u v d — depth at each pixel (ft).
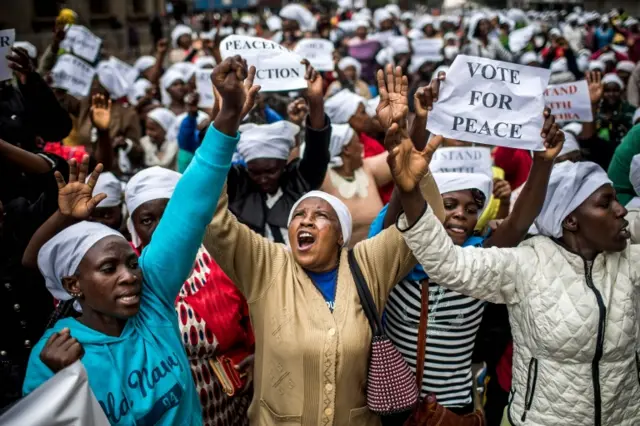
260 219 13.84
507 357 12.19
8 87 13.84
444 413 10.34
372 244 10.23
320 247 9.82
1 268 11.43
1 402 10.41
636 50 47.57
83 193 8.65
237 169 14.28
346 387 9.44
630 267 9.59
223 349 10.80
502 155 19.42
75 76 20.21
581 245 9.54
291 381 9.45
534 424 9.62
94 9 81.71
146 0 99.86
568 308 9.28
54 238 8.28
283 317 9.55
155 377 8.16
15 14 56.44
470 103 9.84
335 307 9.66
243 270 9.80
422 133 10.08
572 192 9.33
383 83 9.29
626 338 9.35
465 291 9.59
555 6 134.41
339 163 15.87
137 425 7.89
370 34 60.13
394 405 9.43
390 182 16.98
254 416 9.92
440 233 9.32
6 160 11.77
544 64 46.57
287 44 42.42
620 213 9.27
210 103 21.54
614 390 9.41
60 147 17.07
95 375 7.79
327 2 125.70
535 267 9.54
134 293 8.15
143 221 11.10
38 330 11.64
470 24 55.11
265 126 14.01
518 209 10.14
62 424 7.04
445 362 10.85
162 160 24.45
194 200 8.48
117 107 24.88
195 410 8.54
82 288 8.15
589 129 19.45
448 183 11.23
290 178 14.33
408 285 10.86
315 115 13.47
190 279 10.79
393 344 10.45
